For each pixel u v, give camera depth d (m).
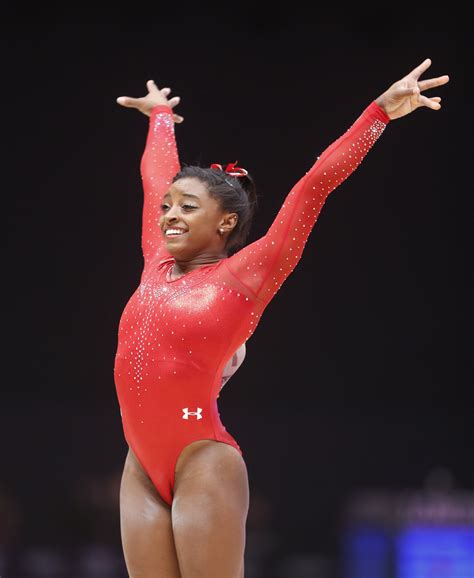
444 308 48.81
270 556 47.22
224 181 11.49
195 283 11.00
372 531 32.94
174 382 10.78
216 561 10.59
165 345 10.84
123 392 11.22
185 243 11.23
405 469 49.59
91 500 42.16
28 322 47.72
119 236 47.38
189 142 45.84
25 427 47.84
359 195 48.53
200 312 10.79
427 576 31.16
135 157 47.00
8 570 41.12
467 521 30.88
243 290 10.92
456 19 45.97
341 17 46.53
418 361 49.44
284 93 46.28
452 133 47.16
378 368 49.59
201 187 11.35
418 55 46.06
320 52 46.41
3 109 46.38
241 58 46.41
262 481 49.34
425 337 49.31
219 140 46.00
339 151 11.27
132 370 11.09
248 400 49.66
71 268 47.53
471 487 49.38
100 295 47.69
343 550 37.91
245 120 46.12
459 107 46.56
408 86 11.30
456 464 49.66
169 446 10.90
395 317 49.19
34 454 47.78
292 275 49.34
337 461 49.53
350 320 49.31
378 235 48.62
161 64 46.41
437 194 47.94
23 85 46.41
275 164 45.94
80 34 46.47
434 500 32.03
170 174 13.09
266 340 49.66
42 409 47.97
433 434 49.75
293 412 49.56
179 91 46.16
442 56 46.12
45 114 46.59
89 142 46.84
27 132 46.62
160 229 12.16
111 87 46.56
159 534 11.12
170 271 11.48
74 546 41.44
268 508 48.19
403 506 32.12
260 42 46.50
